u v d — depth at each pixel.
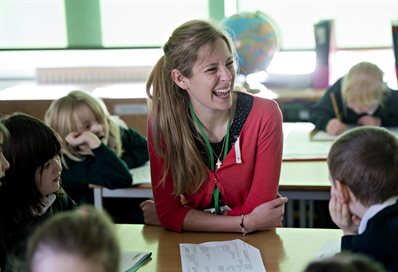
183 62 1.77
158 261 1.68
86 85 4.62
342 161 1.43
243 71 3.66
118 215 2.77
